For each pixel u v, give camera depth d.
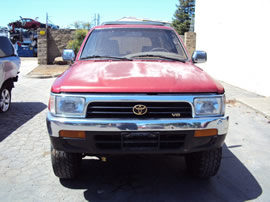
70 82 2.75
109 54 3.77
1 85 5.92
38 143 4.47
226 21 11.01
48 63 17.56
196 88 2.70
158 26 4.31
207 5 13.16
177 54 3.86
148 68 3.11
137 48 3.89
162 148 2.67
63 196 2.97
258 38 8.65
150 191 3.10
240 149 4.40
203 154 3.04
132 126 2.55
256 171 3.64
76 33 17.06
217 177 3.45
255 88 8.86
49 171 3.53
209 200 2.93
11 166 3.66
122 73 2.91
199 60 4.02
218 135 2.75
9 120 5.70
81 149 2.67
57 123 2.62
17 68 6.67
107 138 2.65
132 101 2.58
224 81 11.26
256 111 6.66
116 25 4.28
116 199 2.93
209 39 12.98
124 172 3.54
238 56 10.02
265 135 5.07
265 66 8.27
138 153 2.66
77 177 3.38
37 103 7.30
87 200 2.90
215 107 2.73
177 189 3.14
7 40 6.65
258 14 8.62
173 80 2.78
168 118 2.62
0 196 2.96
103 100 2.58
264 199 2.97
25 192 3.04
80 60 3.70
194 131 2.64
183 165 3.77
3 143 4.45
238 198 2.98
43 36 16.84
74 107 2.62
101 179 3.35
